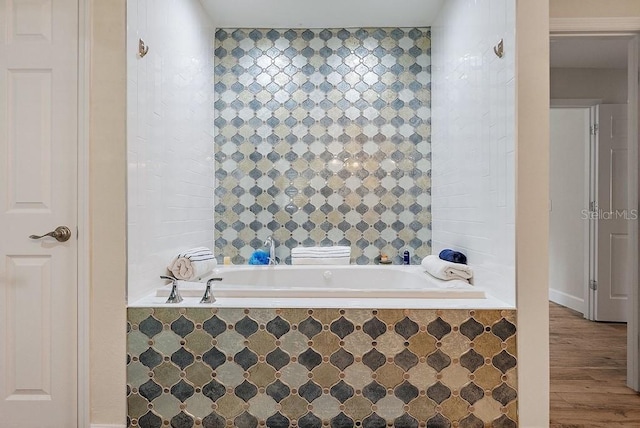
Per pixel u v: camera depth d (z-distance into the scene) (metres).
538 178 1.76
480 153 2.18
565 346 3.27
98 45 1.84
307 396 1.80
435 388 1.78
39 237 1.86
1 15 1.88
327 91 3.21
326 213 3.20
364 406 1.79
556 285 4.86
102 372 1.83
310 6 2.88
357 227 3.20
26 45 1.87
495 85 1.98
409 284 2.74
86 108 1.86
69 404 1.85
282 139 3.21
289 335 1.80
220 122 3.21
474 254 2.27
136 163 1.94
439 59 2.95
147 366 1.82
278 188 3.21
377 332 1.79
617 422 2.07
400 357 1.78
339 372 1.79
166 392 1.82
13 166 1.87
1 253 1.86
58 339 1.86
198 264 2.36
